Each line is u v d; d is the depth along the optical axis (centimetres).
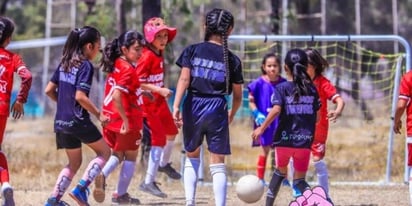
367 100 2750
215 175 1238
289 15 2709
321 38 1844
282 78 1698
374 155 2402
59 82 1282
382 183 1920
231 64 1242
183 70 1238
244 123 3231
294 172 1320
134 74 1373
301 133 1286
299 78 1287
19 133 3822
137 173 1911
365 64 2653
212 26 1238
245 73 2288
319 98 1325
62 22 4447
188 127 1239
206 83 1226
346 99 2750
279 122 1300
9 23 1290
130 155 1460
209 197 1638
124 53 1372
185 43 2805
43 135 3681
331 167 2261
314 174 1869
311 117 1295
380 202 1584
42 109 5156
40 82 5281
